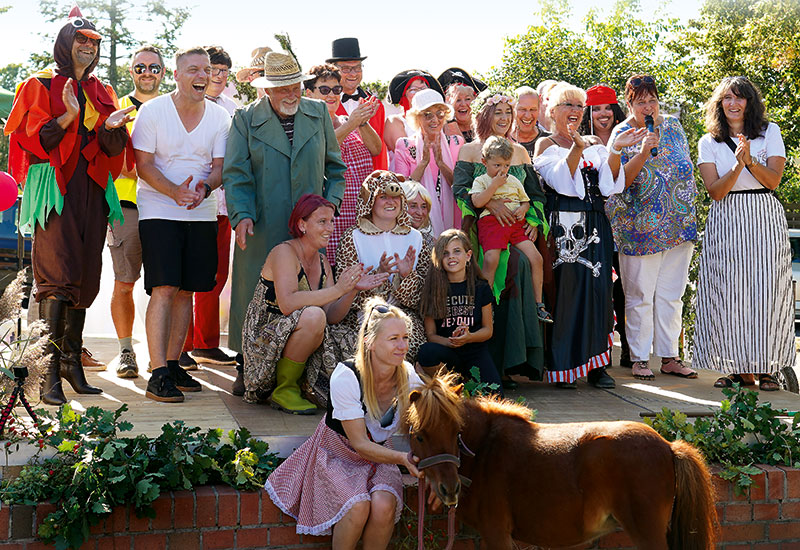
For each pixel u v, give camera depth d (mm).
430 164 6633
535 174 6355
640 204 6688
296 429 5016
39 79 5359
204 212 5797
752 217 6504
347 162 6504
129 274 6273
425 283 5645
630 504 3922
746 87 6539
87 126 5449
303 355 5344
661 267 6914
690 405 5930
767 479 5016
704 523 3979
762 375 6586
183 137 5703
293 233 5367
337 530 4227
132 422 5008
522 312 6070
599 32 21906
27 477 4301
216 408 5438
